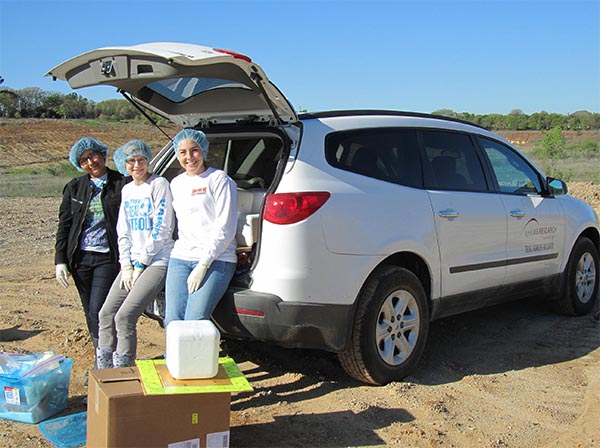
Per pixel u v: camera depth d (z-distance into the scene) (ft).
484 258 18.28
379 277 15.38
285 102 14.60
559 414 14.76
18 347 18.70
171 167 18.15
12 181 102.12
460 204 17.54
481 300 18.71
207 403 11.54
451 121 18.98
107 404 10.87
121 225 15.02
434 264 16.74
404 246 15.84
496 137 20.31
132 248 14.94
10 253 33.86
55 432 13.26
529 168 21.13
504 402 15.35
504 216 18.89
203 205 14.19
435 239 16.70
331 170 14.99
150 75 13.73
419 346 16.52
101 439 11.18
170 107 17.16
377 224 15.33
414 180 16.78
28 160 177.99
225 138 17.40
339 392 15.61
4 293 25.13
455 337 20.27
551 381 16.72
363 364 15.33
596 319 22.30
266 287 14.20
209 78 14.82
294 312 14.11
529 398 15.62
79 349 18.60
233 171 17.88
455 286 17.51
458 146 18.66
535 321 22.00
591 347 19.43
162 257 14.85
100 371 12.11
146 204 14.76
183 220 14.48
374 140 16.31
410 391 15.67
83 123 240.12
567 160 115.24
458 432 13.71
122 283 14.79
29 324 21.01
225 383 11.66
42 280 27.50
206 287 13.91
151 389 11.14
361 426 13.83
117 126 239.30
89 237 15.55
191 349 11.56
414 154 17.12
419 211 16.38
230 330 14.78
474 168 18.83
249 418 14.21
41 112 282.36
